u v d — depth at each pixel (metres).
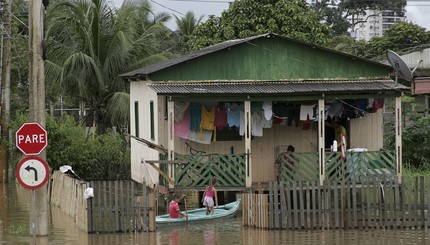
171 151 24.12
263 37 26.17
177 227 22.80
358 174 24.59
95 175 34.91
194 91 24.12
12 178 37.22
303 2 43.88
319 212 22.16
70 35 38.47
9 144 35.69
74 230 21.89
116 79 38.78
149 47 39.69
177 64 25.62
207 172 24.45
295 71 26.48
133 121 31.30
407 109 34.97
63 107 55.38
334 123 27.33
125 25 38.88
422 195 22.28
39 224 20.08
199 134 25.70
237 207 24.98
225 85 25.50
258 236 21.02
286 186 22.27
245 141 24.64
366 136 27.58
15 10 40.06
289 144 27.12
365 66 26.83
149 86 24.95
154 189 22.08
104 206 21.44
